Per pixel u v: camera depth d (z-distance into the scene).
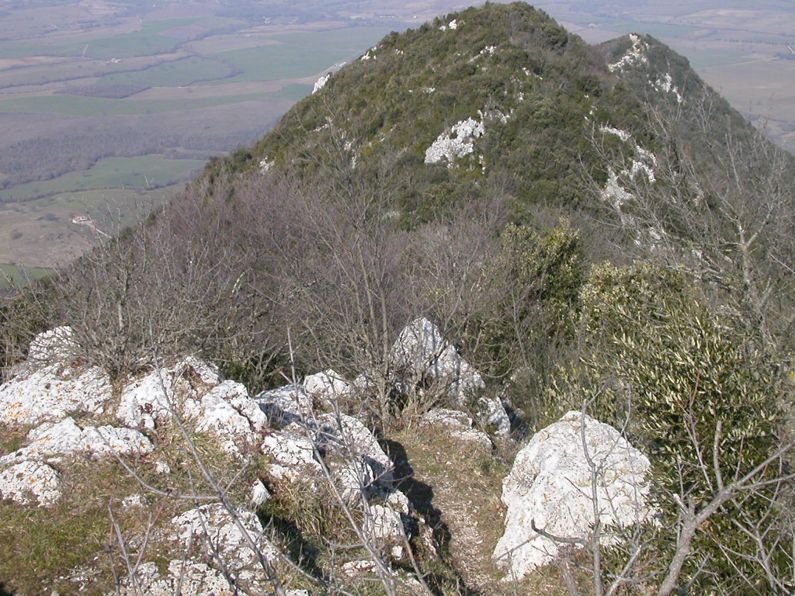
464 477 8.65
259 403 7.45
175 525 5.32
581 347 10.48
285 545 5.42
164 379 6.98
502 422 10.91
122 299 8.09
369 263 10.76
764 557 4.58
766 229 10.48
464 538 7.44
